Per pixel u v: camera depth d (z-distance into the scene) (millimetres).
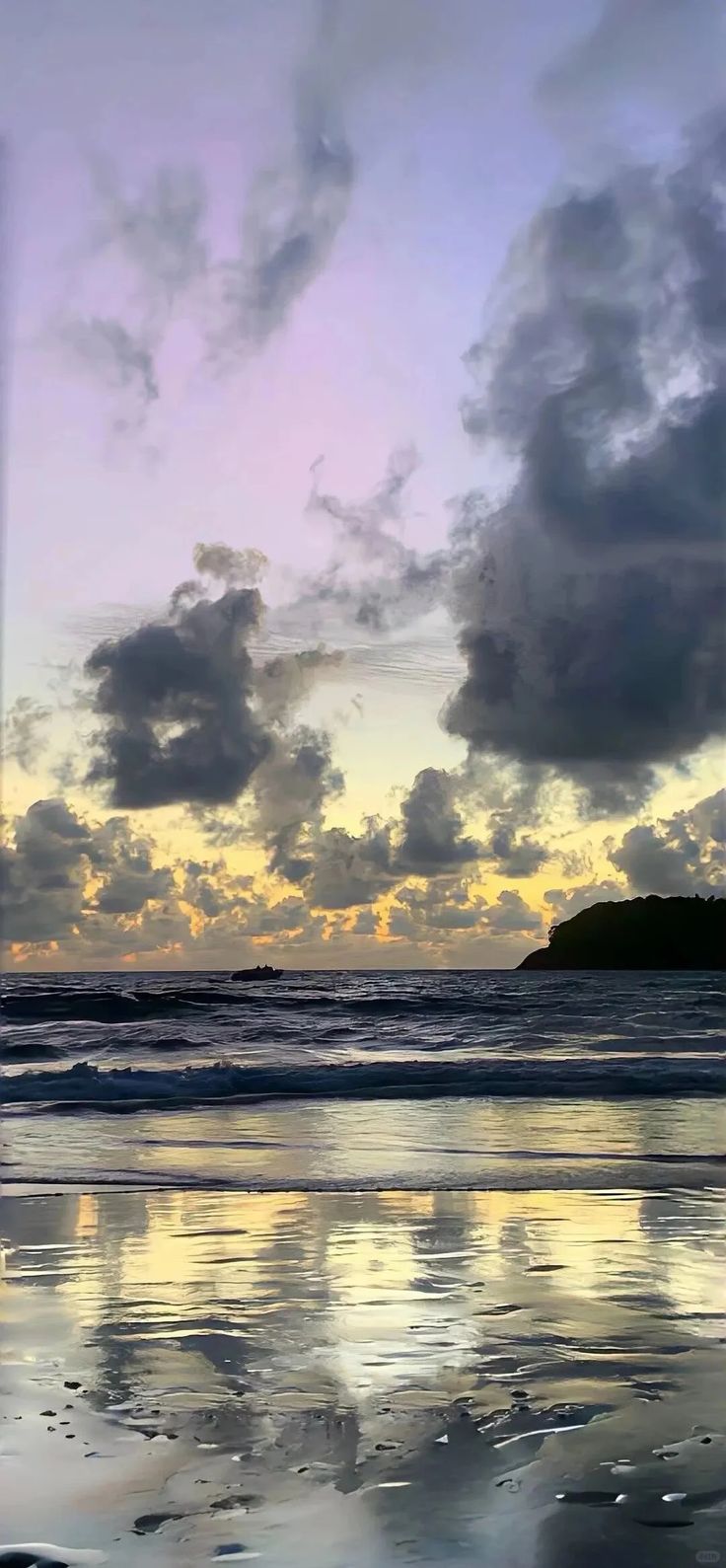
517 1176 6887
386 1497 2379
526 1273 4453
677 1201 6070
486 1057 19359
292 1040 22984
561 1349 3482
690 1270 4504
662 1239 5066
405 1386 3133
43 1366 3318
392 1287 4242
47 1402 2998
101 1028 25266
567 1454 2623
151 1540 2174
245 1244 4984
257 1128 9367
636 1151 7996
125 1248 4914
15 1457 2607
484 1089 12516
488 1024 26703
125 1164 7375
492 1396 3045
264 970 56188
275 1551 2127
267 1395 3055
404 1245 4957
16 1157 7688
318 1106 11078
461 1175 6930
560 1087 12648
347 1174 6961
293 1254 4785
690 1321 3783
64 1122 9852
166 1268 4547
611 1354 3432
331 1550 2129
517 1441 2711
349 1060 19094
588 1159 7555
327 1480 2469
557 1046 21328
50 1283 4312
